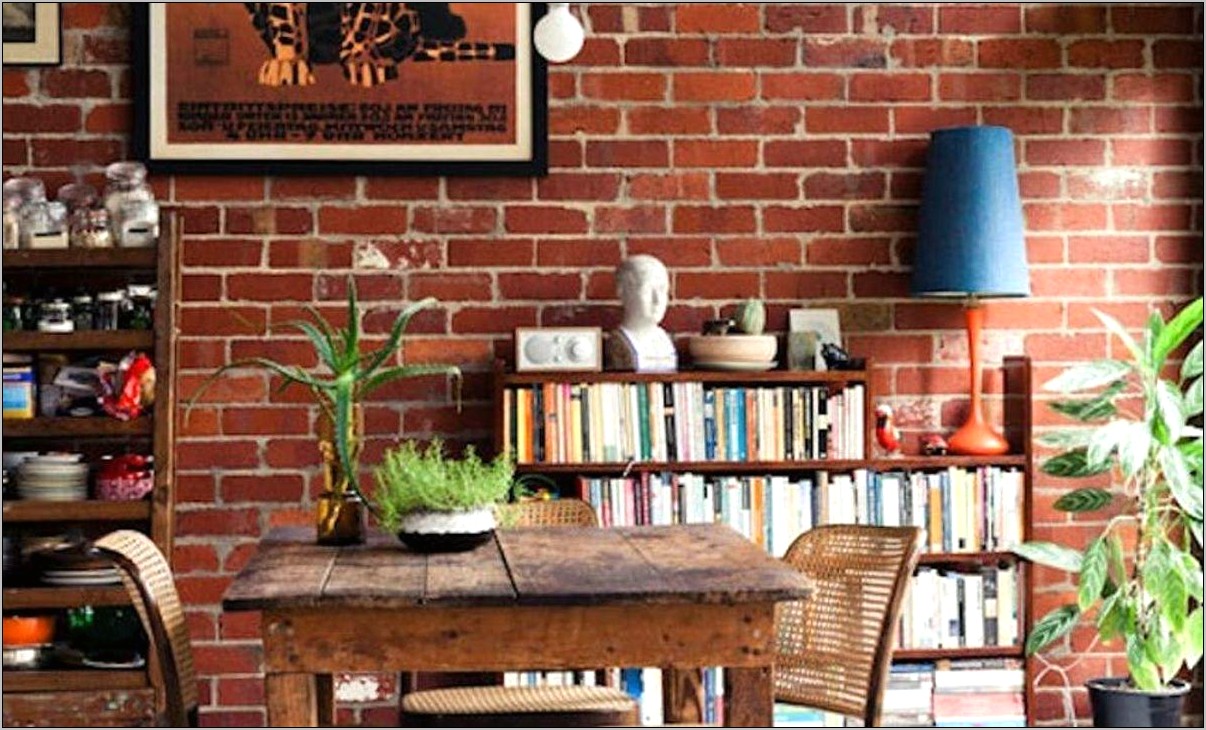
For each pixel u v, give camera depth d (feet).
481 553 17.85
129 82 22.70
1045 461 23.29
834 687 18.79
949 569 23.03
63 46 22.65
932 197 22.52
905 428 23.26
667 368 22.41
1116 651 23.26
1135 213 23.40
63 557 21.81
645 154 23.04
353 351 18.43
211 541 22.74
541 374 22.27
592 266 23.00
